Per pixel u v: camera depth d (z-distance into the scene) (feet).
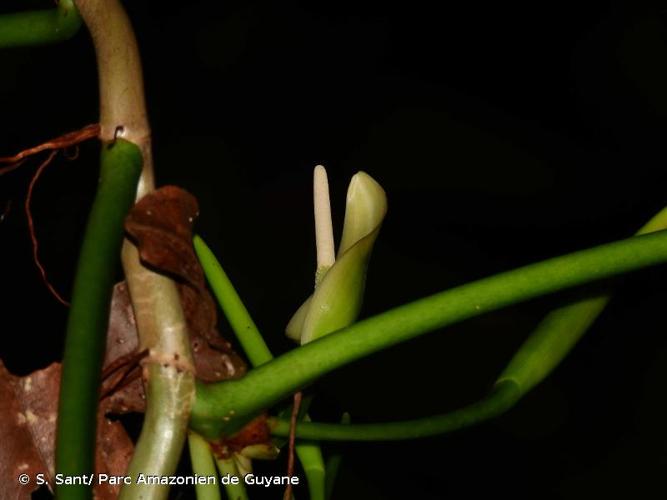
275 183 5.13
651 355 4.35
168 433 1.69
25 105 4.63
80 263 1.62
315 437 1.79
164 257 1.72
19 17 1.79
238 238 4.94
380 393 4.27
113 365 1.74
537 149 5.20
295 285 4.81
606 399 4.29
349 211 2.04
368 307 4.80
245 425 1.72
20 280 4.43
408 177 5.17
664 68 5.15
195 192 5.04
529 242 5.03
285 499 1.78
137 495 1.66
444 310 1.65
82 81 4.68
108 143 1.74
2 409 1.85
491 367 4.33
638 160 5.13
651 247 1.68
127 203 1.70
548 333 1.94
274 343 4.64
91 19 1.77
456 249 4.99
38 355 4.29
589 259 1.67
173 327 1.72
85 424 1.53
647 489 4.15
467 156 5.20
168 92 5.17
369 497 4.07
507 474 4.17
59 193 4.59
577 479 4.17
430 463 4.14
